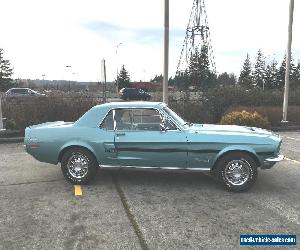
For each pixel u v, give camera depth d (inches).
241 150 249.1
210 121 627.5
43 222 199.5
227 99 680.4
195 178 287.4
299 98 781.9
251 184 251.6
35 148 267.4
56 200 234.8
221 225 196.9
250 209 220.8
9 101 546.9
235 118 530.3
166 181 278.8
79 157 265.6
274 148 247.4
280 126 621.0
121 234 184.7
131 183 273.1
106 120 263.4
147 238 180.5
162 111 257.9
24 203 229.3
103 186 265.3
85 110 571.8
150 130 257.8
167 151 253.6
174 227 193.8
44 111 549.3
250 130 269.6
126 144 257.0
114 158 260.8
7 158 362.3
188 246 172.4
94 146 260.7
